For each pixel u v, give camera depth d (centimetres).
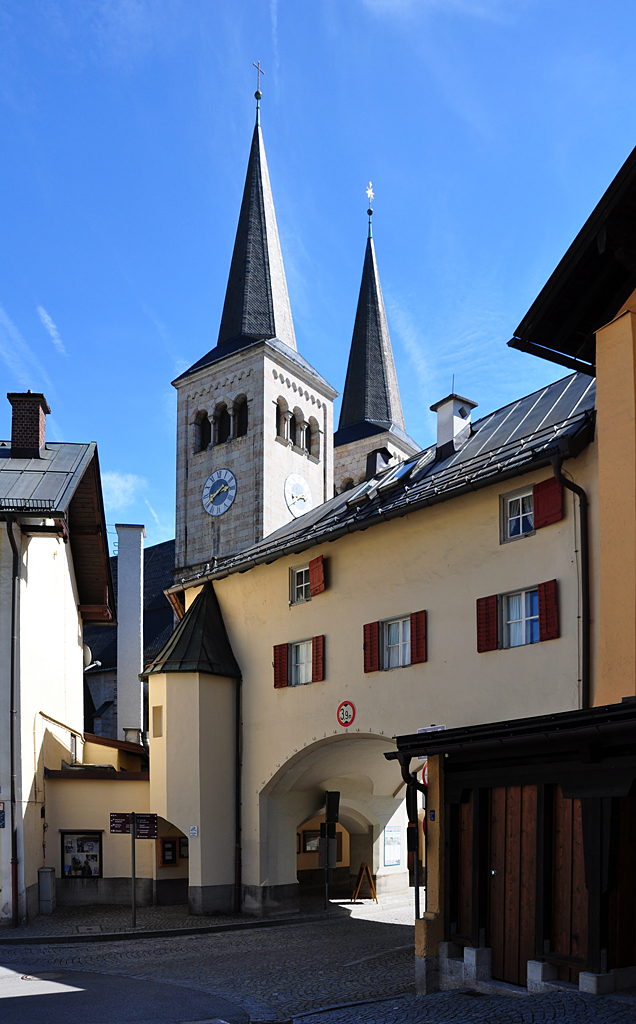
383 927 2047
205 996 1283
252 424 5197
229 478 5262
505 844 1149
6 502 2086
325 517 2381
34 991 1309
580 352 1488
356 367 6481
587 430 1551
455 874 1228
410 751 1276
